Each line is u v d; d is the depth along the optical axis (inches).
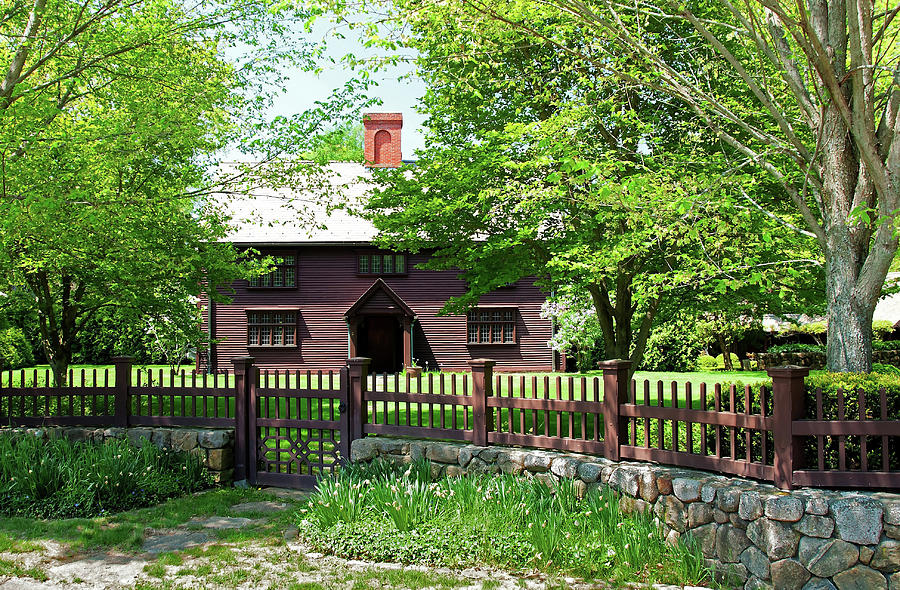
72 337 488.1
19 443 314.7
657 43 369.7
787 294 374.3
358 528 230.1
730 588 199.6
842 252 268.1
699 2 342.0
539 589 193.9
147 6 416.5
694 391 570.3
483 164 352.2
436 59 353.1
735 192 326.3
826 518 187.2
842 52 267.6
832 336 269.3
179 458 328.5
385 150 1003.3
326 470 315.9
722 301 387.9
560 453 264.4
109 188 385.4
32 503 274.7
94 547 233.9
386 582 198.8
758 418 211.6
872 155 242.4
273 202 969.5
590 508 234.5
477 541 219.5
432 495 245.3
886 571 180.2
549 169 335.9
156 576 205.5
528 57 390.9
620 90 370.3
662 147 353.1
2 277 414.6
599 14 315.9
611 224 390.6
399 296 946.1
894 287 365.7
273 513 279.9
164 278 446.0
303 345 941.8
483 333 947.3
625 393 253.9
